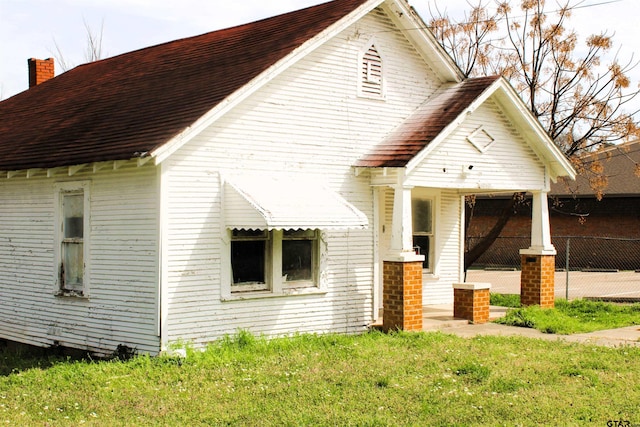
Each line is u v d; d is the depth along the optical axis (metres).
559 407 9.46
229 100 12.94
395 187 15.02
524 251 18.36
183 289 12.68
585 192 35.47
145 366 11.75
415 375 11.19
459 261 19.66
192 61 16.95
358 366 11.74
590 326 16.44
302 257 14.77
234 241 13.64
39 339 14.91
